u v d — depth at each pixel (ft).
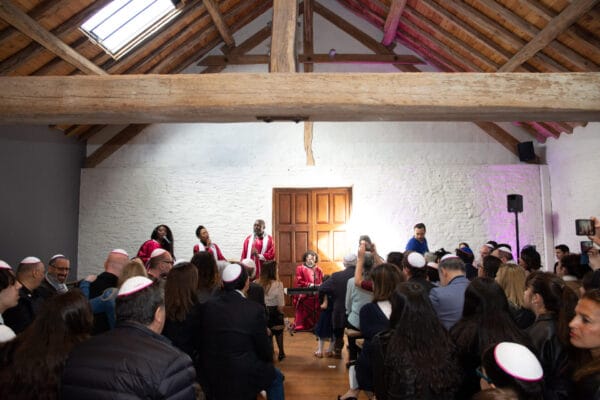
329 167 25.39
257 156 25.52
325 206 25.77
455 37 20.67
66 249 23.76
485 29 18.33
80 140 25.05
